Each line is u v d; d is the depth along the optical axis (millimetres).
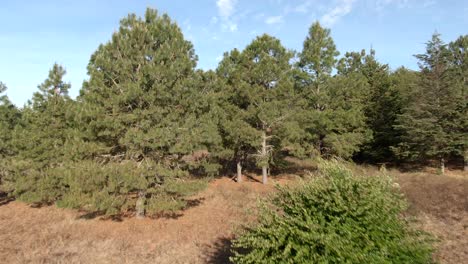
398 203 6477
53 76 17156
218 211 15648
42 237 12484
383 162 28141
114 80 12500
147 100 11758
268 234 6383
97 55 12242
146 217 14430
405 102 24906
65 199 11789
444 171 23266
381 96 27312
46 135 16484
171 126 12203
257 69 19359
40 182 15734
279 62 20109
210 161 18703
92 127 11836
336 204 6000
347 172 6633
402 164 26891
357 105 23797
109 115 11859
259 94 19375
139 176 11695
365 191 6098
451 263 9188
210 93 13734
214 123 14289
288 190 6918
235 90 20125
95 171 11398
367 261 5590
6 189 17156
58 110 16688
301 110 20000
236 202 17188
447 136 21781
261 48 20172
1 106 18125
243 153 23297
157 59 12234
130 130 11414
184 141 12164
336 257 5613
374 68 30594
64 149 13086
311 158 22125
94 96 11695
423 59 23547
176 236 12250
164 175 12180
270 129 21031
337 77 22203
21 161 16125
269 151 21516
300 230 5953
